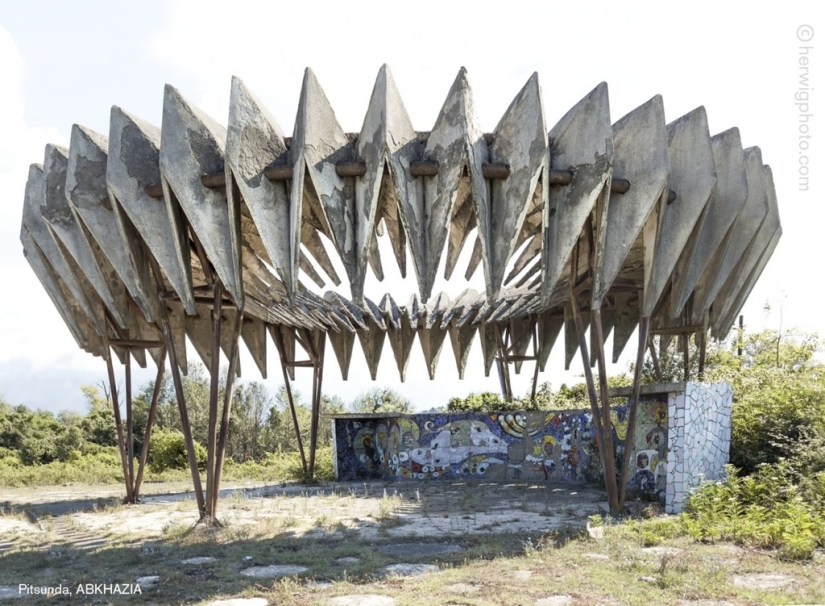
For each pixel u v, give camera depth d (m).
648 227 13.91
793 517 10.08
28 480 26.75
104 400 56.03
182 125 12.58
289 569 8.96
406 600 7.05
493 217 12.79
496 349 26.41
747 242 15.51
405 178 12.23
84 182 13.91
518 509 14.89
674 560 8.63
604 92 12.76
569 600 7.04
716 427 14.54
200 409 46.41
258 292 18.91
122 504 18.14
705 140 13.78
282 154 12.72
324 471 27.14
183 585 8.19
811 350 26.16
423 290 12.30
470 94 12.53
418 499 17.17
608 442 13.61
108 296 15.41
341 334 26.23
